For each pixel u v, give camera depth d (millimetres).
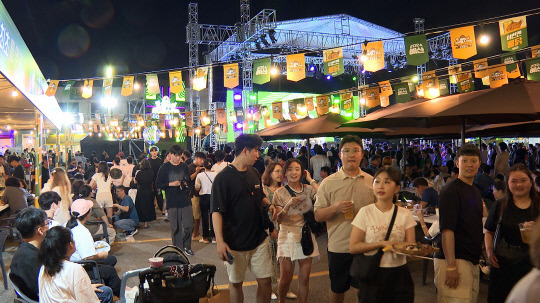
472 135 12953
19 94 9695
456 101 6539
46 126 17500
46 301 3742
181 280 3857
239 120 15836
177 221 8164
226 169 4398
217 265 7648
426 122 9055
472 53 7066
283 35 30172
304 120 13469
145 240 9961
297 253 5004
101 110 42781
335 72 8188
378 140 33375
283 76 28812
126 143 24172
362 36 31141
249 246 4363
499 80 8789
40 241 4316
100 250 6289
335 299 4387
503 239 3900
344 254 4273
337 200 4312
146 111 39062
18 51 6816
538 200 3807
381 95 11094
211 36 29859
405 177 13016
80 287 3703
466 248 3783
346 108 11414
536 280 1608
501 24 6906
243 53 25500
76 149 30984
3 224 8891
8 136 30562
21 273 4141
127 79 9555
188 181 8289
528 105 5570
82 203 6594
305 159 13867
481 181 9805
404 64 30266
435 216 6973
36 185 11789
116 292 5527
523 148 18219
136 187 12219
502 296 3863
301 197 4965
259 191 4520
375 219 3666
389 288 3518
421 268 7207
